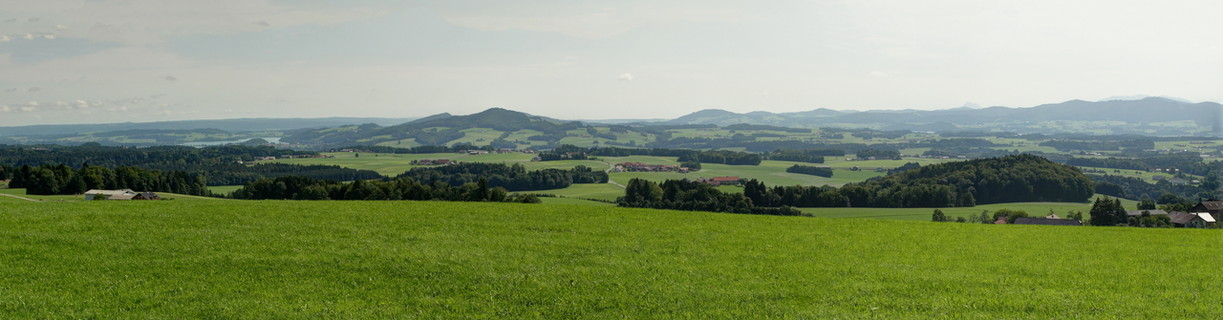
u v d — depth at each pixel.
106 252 22.56
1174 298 19.22
